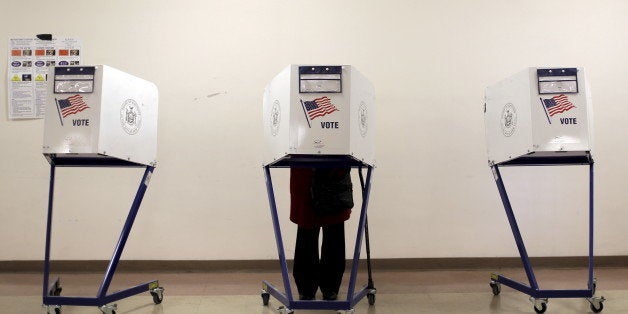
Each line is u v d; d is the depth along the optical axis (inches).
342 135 88.0
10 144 142.9
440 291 120.3
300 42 148.3
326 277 105.5
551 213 147.3
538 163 108.5
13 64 144.0
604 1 152.3
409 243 145.3
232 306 107.7
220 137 145.7
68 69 94.0
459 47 149.9
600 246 146.9
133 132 101.6
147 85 107.0
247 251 143.9
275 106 95.6
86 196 142.7
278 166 102.0
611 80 150.5
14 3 145.0
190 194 144.1
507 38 150.5
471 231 146.3
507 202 109.2
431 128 147.8
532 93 98.1
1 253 140.9
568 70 98.1
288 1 149.2
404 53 149.2
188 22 147.7
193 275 138.1
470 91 148.9
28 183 142.3
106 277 97.5
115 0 146.9
